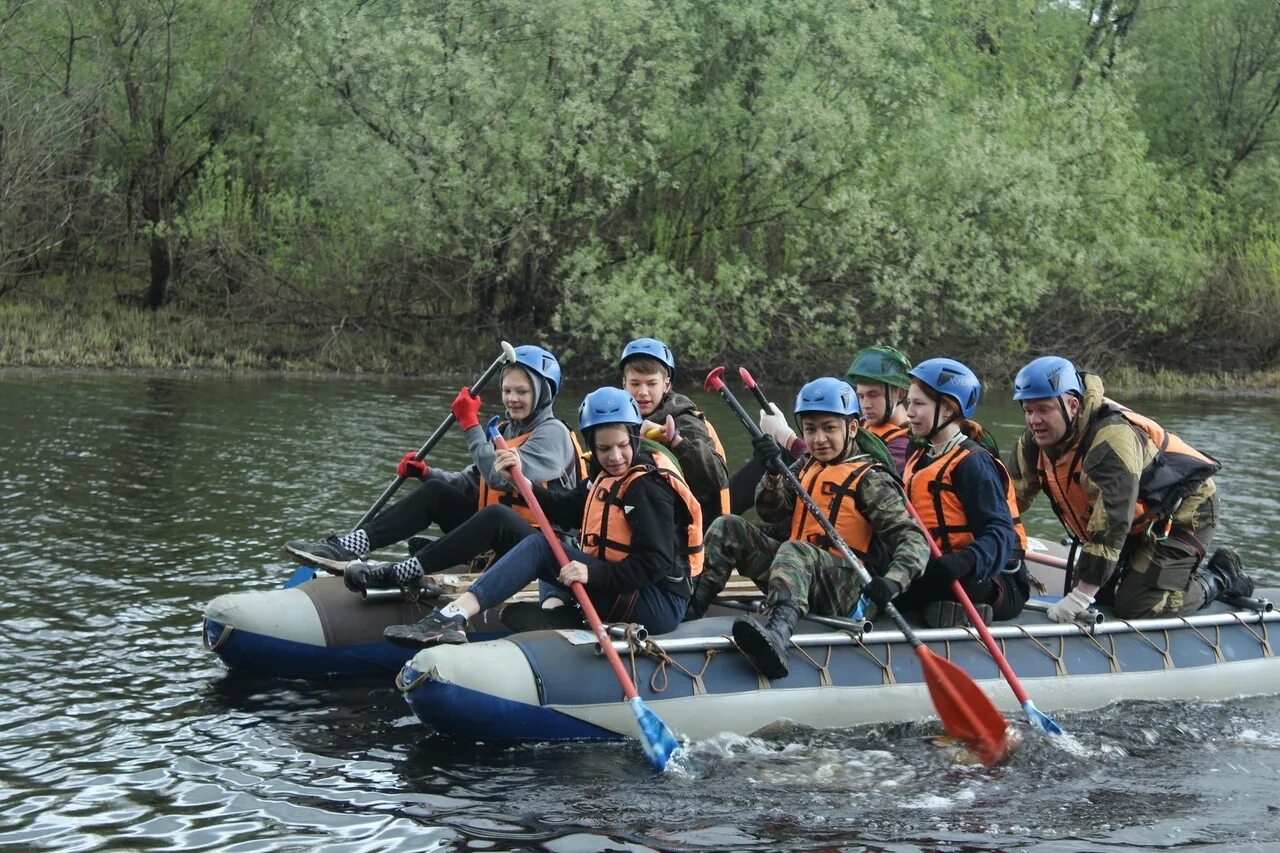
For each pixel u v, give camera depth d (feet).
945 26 81.82
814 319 65.10
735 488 22.56
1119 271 70.49
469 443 19.58
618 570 17.48
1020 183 63.41
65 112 64.80
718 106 63.87
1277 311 73.05
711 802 14.98
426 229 61.41
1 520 27.78
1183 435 48.52
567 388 60.70
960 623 18.81
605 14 59.52
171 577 23.93
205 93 67.72
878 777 15.94
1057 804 15.16
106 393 50.49
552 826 14.17
